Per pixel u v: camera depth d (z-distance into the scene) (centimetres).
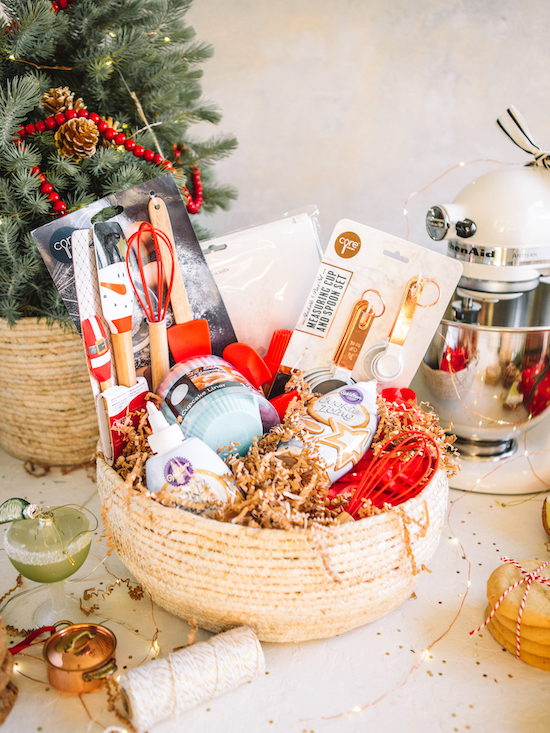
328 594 57
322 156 143
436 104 138
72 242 64
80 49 85
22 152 73
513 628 62
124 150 82
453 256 89
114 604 69
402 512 59
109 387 67
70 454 93
